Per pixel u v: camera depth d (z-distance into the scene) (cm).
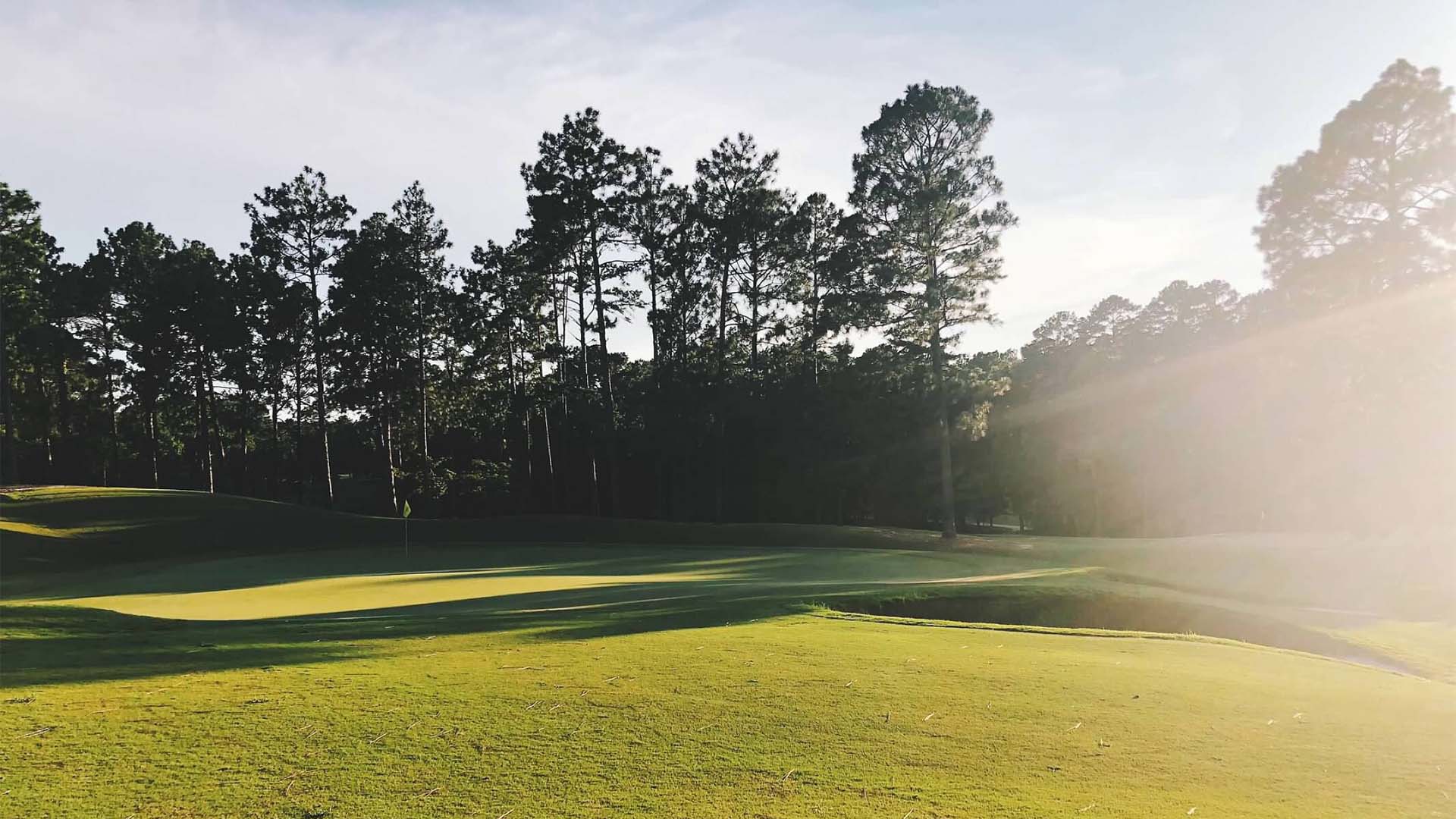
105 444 5891
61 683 823
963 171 3612
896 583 1977
